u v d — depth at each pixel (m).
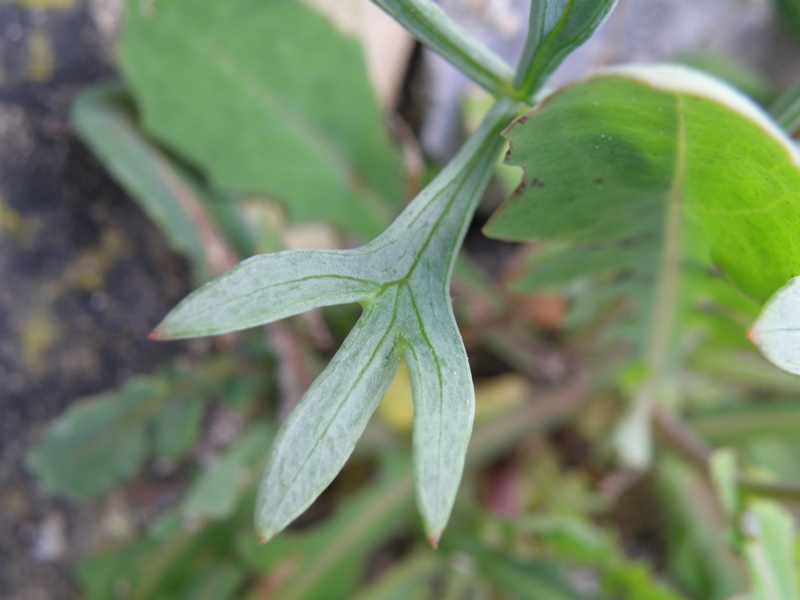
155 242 0.13
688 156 0.05
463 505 0.14
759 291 0.06
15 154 0.11
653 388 0.13
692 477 0.14
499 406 0.15
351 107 0.13
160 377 0.12
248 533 0.12
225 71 0.12
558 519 0.13
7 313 0.12
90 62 0.12
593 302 0.12
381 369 0.05
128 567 0.12
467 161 0.06
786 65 0.16
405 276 0.05
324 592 0.12
